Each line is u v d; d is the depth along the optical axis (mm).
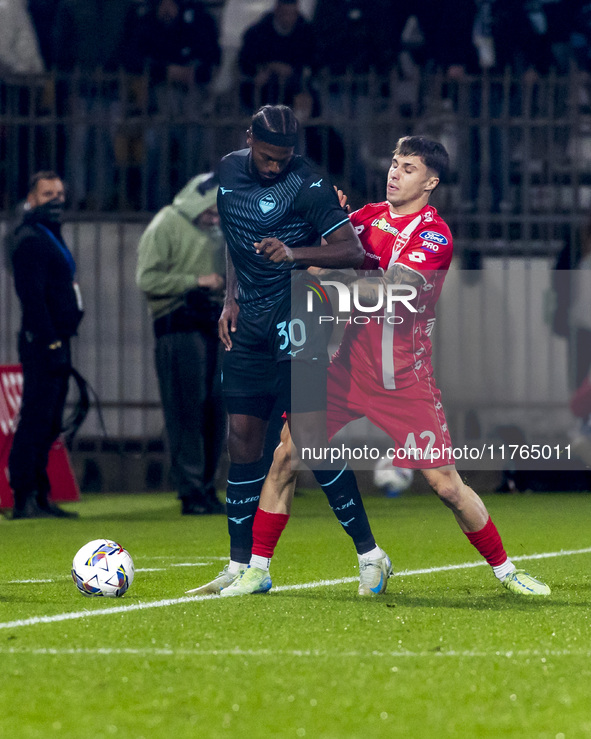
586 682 9953
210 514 30922
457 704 9188
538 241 40188
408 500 35844
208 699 9359
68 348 29562
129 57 41312
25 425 29500
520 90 42250
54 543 24047
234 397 15719
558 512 31609
